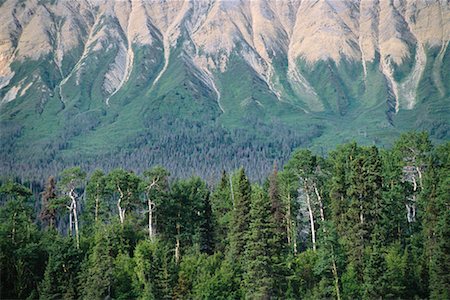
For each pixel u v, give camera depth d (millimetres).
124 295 125000
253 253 121000
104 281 124625
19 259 128375
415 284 123375
